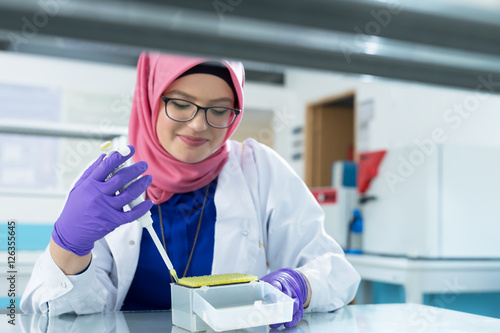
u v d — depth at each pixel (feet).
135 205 3.47
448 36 2.75
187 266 4.45
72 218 3.39
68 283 3.58
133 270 4.36
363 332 3.05
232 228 4.58
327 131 22.00
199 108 4.04
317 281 3.92
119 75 20.39
